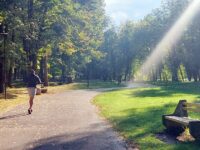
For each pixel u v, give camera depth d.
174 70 89.75
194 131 11.30
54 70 74.00
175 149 10.30
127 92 41.44
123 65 107.94
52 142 11.84
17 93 36.38
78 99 30.19
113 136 12.83
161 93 39.34
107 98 31.33
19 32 35.91
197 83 67.69
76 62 71.12
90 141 11.99
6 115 18.95
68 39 44.75
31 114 19.38
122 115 18.70
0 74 35.03
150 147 10.77
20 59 38.06
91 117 18.09
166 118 13.68
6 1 34.75
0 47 33.78
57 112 20.31
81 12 51.94
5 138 12.55
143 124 15.32
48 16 41.25
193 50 71.38
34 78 19.97
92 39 64.50
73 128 14.66
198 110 12.60
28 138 12.54
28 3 39.69
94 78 111.75
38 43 40.06
